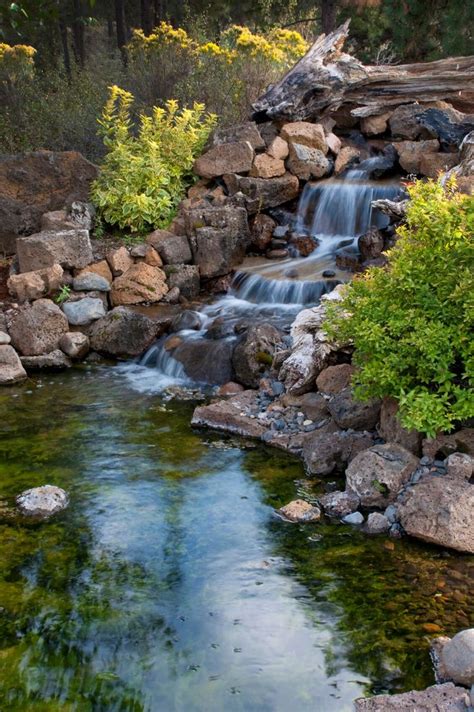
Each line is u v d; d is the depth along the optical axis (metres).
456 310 4.84
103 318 7.86
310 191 9.40
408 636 3.46
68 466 5.27
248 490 4.92
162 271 8.50
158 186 9.59
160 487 4.95
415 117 10.21
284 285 7.98
